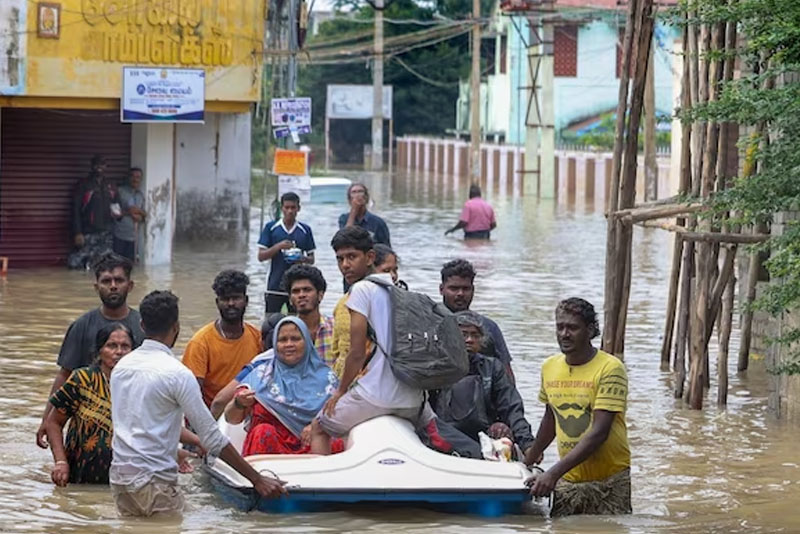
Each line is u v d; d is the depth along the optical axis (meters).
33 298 25.59
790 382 16.02
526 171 66.94
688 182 17.86
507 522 11.00
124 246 31.17
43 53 28.91
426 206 57.38
